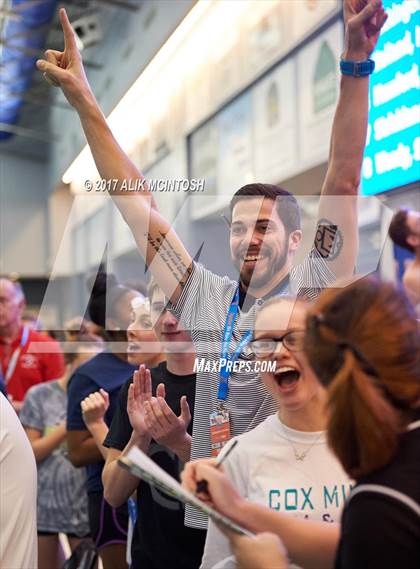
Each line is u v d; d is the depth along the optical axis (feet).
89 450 7.11
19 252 34.04
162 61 12.65
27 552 4.48
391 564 2.50
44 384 9.00
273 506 3.75
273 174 9.13
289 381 3.84
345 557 2.65
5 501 4.42
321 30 9.40
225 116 9.98
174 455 4.87
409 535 2.52
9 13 22.41
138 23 14.48
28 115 29.53
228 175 7.21
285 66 10.36
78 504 8.69
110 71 15.78
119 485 5.23
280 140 9.73
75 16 18.31
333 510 3.72
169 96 9.53
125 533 7.15
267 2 11.10
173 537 5.08
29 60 25.45
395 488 2.60
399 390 2.67
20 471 4.53
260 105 10.64
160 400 4.55
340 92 4.49
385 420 2.63
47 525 8.66
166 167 5.89
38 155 33.58
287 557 3.27
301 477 3.80
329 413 2.76
